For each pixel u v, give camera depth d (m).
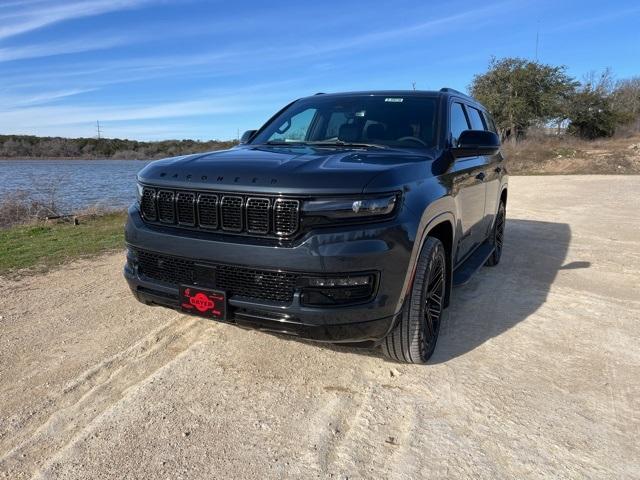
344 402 2.94
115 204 13.74
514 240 7.83
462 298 4.86
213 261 2.88
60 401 2.95
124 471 2.35
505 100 36.22
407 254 2.83
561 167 27.08
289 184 2.72
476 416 2.82
